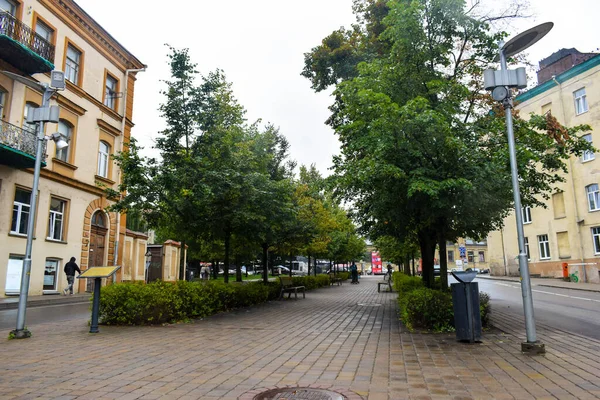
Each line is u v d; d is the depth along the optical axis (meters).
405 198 10.15
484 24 10.80
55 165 20.06
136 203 12.60
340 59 19.05
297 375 5.51
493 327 9.48
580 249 30.91
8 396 4.53
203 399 4.50
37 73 18.97
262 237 15.70
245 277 51.59
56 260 20.23
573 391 4.73
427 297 9.36
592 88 30.03
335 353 6.93
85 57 22.34
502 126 10.17
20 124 18.28
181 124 13.10
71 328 9.62
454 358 6.49
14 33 17.03
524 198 11.16
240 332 9.17
